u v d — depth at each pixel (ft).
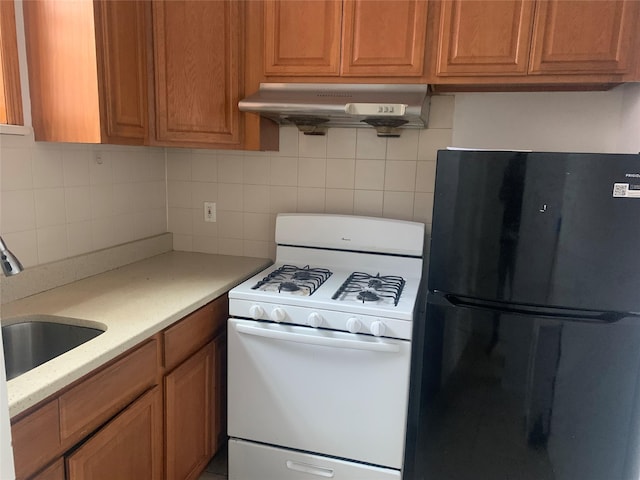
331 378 5.84
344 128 7.42
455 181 5.48
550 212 5.18
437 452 5.99
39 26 5.45
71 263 6.26
